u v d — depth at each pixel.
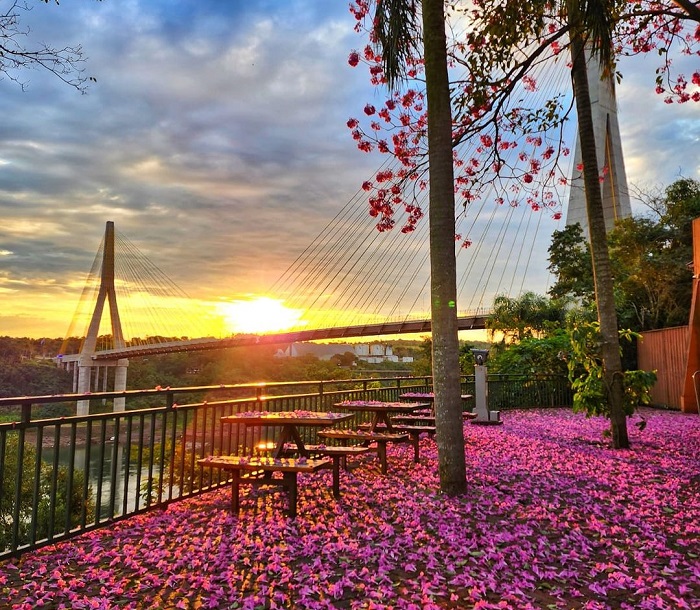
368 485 5.07
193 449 4.78
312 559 3.20
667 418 11.02
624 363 15.77
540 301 19.58
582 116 7.60
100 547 3.49
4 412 26.34
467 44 6.70
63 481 10.62
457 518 3.94
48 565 3.20
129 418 4.12
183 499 4.66
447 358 4.72
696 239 11.62
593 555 3.31
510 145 7.84
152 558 3.20
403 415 7.65
